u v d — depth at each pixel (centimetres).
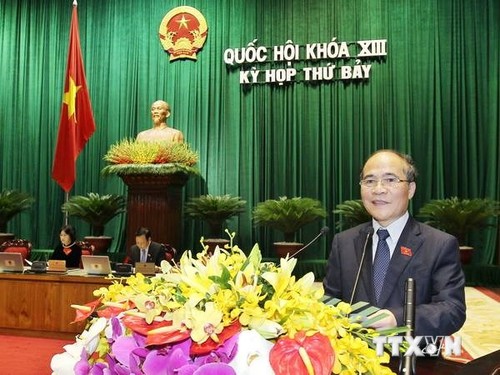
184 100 988
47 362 396
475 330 500
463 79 912
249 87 976
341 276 179
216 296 80
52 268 492
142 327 78
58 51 1034
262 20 975
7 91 1041
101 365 81
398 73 927
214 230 870
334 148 943
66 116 766
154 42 1006
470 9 916
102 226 899
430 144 910
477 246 882
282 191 956
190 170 782
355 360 81
